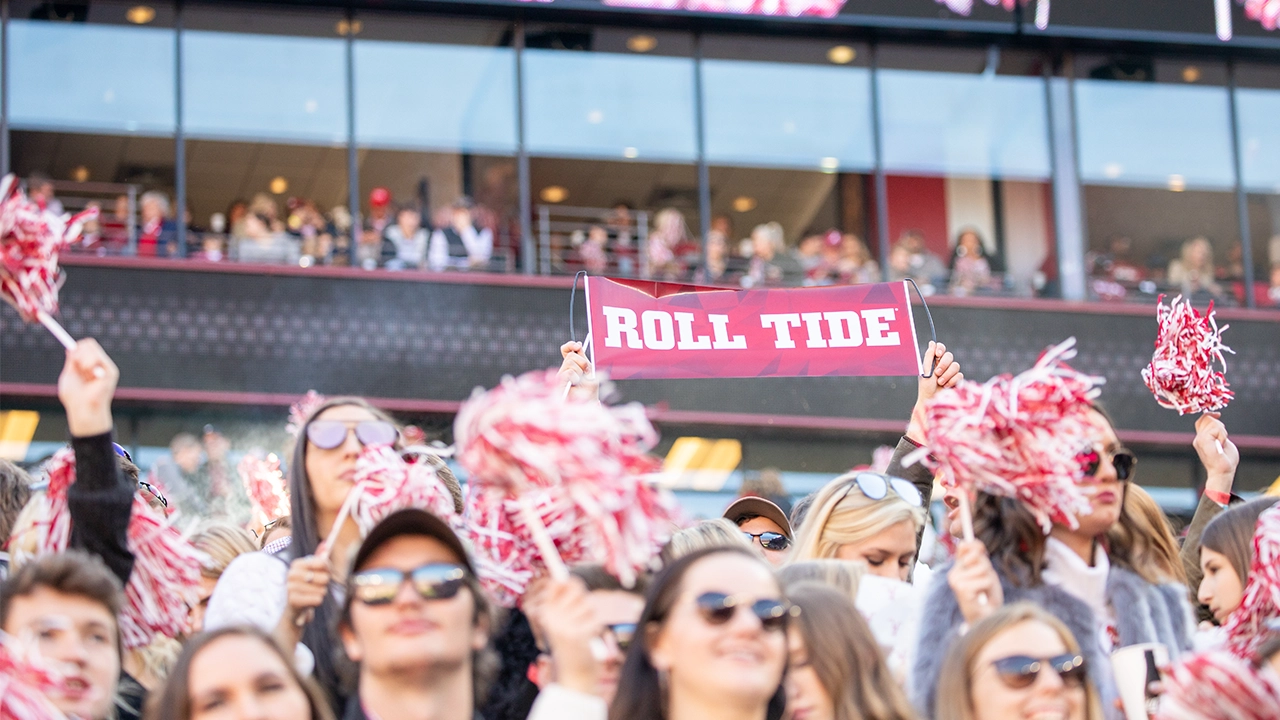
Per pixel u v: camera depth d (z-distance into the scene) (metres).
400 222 22.12
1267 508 5.96
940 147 24.03
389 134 22.56
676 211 23.19
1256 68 24.78
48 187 21.06
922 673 5.18
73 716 4.53
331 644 5.16
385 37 22.78
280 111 22.33
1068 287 23.84
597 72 23.31
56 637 4.56
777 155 23.66
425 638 4.38
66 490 5.12
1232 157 24.48
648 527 4.12
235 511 19.91
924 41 24.16
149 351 20.77
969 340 22.84
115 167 21.67
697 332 7.69
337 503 5.49
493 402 4.15
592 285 7.63
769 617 4.27
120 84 21.91
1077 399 5.04
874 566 6.06
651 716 4.36
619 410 4.24
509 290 22.03
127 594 5.08
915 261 23.55
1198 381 6.79
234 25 22.38
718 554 4.37
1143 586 5.53
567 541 5.14
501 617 5.10
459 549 4.52
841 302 7.83
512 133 22.89
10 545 5.27
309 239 21.73
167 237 21.33
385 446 5.49
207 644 4.31
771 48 23.86
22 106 21.55
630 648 4.41
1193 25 24.08
